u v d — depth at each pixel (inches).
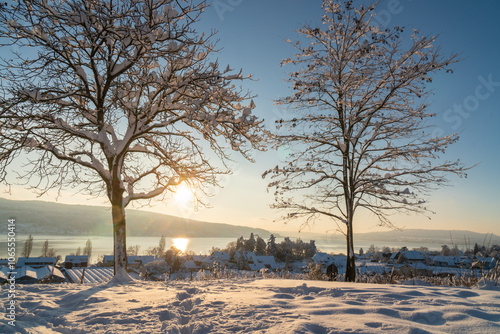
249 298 194.4
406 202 514.0
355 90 549.6
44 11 329.4
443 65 463.5
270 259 4015.8
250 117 362.3
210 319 146.3
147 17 335.0
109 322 148.8
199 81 385.1
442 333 119.1
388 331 121.3
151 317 156.5
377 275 510.3
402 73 477.7
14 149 360.2
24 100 350.3
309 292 219.6
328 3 548.7
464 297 199.3
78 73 379.9
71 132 374.9
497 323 132.2
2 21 331.0
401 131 532.7
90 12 330.3
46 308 184.1
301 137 551.2
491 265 320.2
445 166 503.8
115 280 339.0
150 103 378.3
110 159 400.5
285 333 119.4
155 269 2694.4
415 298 186.4
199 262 3705.7
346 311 153.1
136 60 350.0
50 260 3009.4
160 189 428.5
